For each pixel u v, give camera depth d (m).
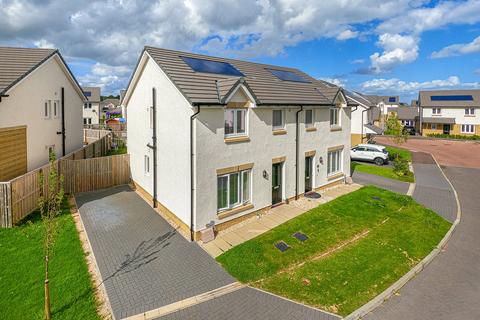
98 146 28.95
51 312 8.41
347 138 22.09
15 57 19.27
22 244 11.91
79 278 9.98
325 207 16.73
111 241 12.79
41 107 20.27
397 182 24.41
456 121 58.56
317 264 11.46
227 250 12.20
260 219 15.12
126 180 21.38
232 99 13.77
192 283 10.12
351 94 41.75
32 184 15.11
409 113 70.38
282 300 9.45
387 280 10.74
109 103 99.12
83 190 19.41
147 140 17.61
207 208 13.34
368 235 13.99
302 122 17.92
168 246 12.51
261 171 15.59
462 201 20.41
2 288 9.28
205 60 17.53
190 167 12.90
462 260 12.52
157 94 15.75
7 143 16.56
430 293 10.21
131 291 9.56
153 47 16.19
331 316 8.84
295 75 23.30
